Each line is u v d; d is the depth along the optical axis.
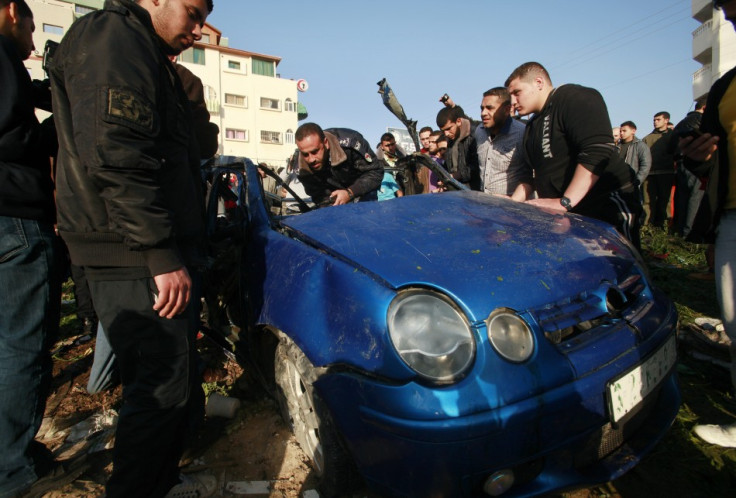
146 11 1.44
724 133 1.83
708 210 1.92
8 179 1.55
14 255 1.58
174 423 1.51
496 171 3.59
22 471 1.67
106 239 1.39
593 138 2.36
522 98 2.74
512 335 1.29
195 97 3.22
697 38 20.94
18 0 1.74
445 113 4.53
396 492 1.28
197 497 1.68
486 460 1.20
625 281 1.64
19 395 1.63
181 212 1.54
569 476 1.33
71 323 3.64
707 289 4.04
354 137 3.42
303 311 1.57
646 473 1.77
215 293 2.62
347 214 2.03
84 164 1.24
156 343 1.46
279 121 34.28
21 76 1.60
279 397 1.99
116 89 1.24
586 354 1.37
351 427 1.37
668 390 1.71
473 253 1.53
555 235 1.76
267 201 2.42
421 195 2.41
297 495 1.70
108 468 1.90
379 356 1.29
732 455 1.85
